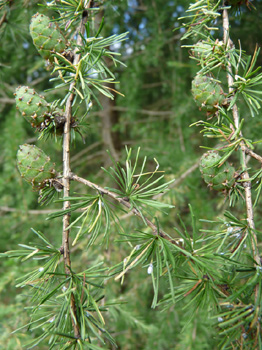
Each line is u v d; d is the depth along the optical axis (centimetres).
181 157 54
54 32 21
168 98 67
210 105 20
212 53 20
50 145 61
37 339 17
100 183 64
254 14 46
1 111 71
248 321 15
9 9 31
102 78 21
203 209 49
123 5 43
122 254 48
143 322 48
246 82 19
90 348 15
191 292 16
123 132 73
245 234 17
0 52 55
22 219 60
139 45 59
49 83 69
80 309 16
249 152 19
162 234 17
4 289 48
